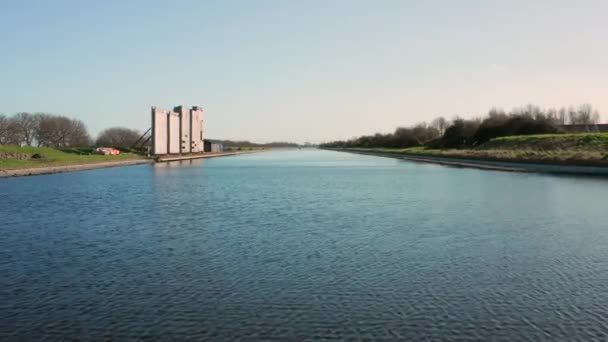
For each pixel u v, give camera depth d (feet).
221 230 70.69
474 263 51.06
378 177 180.34
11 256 55.11
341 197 113.60
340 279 45.52
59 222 78.43
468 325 34.78
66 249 58.65
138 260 53.01
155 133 363.56
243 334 33.45
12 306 38.88
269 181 165.99
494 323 35.12
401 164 286.66
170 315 36.86
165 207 96.53
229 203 102.89
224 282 44.78
